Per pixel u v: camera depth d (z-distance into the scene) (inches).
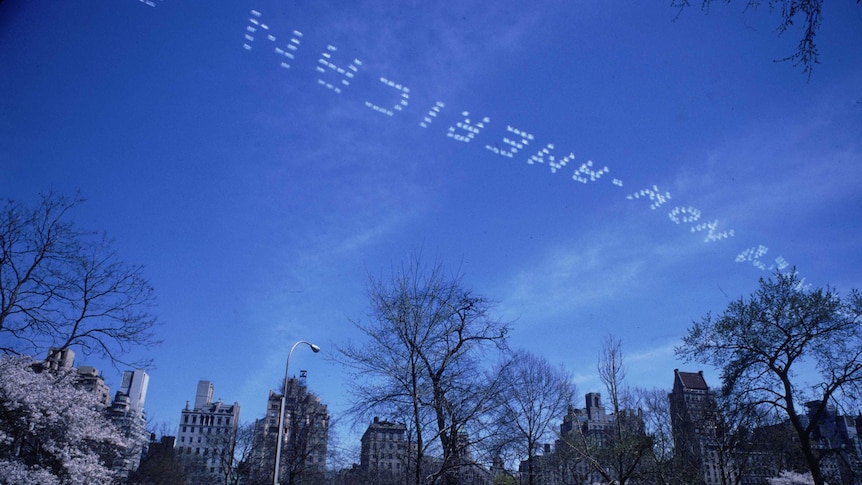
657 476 1461.6
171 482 2901.1
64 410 980.6
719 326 1230.9
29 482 868.6
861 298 1113.4
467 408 858.1
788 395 1133.1
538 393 1459.2
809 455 1115.3
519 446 948.0
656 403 1702.8
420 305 881.5
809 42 342.6
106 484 1080.2
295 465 1883.6
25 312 982.4
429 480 809.5
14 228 974.4
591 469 1558.8
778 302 1195.9
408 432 860.6
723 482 1547.7
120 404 4328.3
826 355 1130.7
